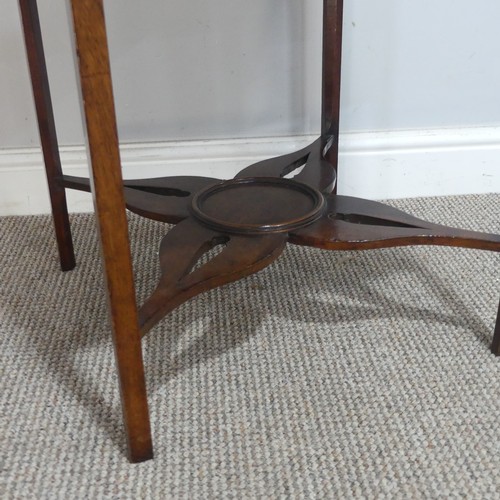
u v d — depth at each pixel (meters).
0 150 1.09
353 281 0.92
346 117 1.13
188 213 0.78
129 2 1.01
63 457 0.63
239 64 1.07
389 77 1.11
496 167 1.17
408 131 1.15
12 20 1.00
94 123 0.48
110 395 0.71
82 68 0.46
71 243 0.95
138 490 0.59
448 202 1.15
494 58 1.11
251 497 0.58
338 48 0.93
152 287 0.91
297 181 0.85
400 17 1.06
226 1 1.02
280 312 0.85
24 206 1.13
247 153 1.13
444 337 0.79
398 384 0.72
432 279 0.92
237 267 0.66
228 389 0.71
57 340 0.80
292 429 0.66
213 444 0.64
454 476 0.60
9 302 0.88
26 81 1.05
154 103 1.09
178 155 1.12
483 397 0.70
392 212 0.77
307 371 0.74
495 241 0.69
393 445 0.64
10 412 0.69
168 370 0.74
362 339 0.79
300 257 0.98
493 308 0.85
